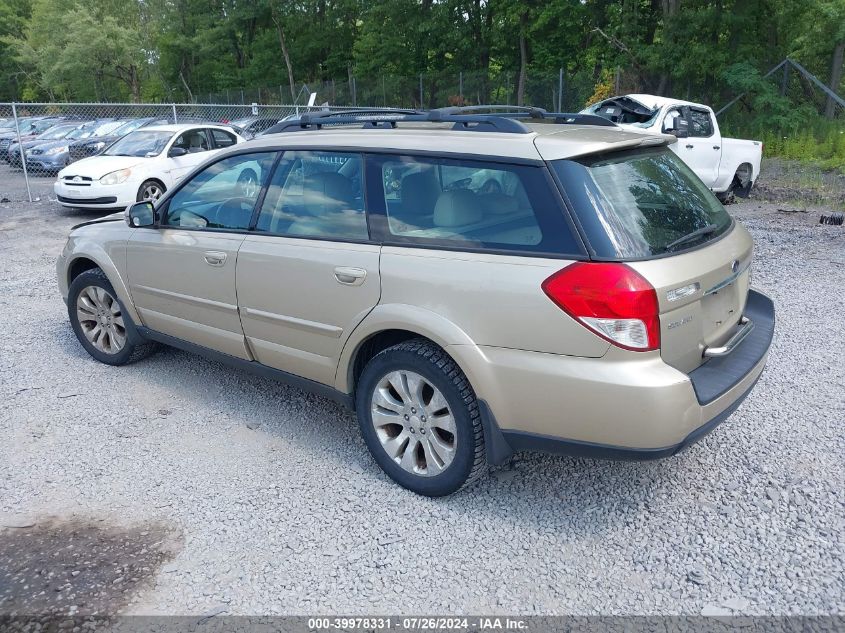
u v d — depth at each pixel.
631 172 3.30
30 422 4.38
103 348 5.32
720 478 3.63
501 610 2.74
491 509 3.41
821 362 5.10
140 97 57.00
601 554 3.07
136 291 4.86
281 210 3.97
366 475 3.73
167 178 13.30
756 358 3.42
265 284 3.95
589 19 26.97
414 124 3.91
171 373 5.16
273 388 4.89
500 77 31.36
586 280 2.85
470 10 33.88
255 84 47.88
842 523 3.22
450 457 3.34
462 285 3.15
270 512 3.41
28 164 20.02
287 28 45.69
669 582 2.88
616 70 24.12
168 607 2.78
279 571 2.98
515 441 3.17
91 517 3.38
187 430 4.27
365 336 3.51
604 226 2.94
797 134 20.20
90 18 49.69
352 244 3.57
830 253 8.56
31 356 5.54
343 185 3.69
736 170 13.23
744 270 3.59
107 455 3.97
